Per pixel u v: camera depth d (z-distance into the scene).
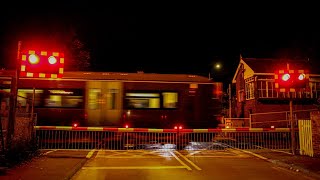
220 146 16.75
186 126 16.48
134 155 13.58
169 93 16.66
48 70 10.98
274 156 13.09
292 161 11.69
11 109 10.84
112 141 15.73
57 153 13.25
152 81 16.61
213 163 11.80
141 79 16.62
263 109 31.39
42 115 16.02
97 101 16.27
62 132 15.62
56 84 16.25
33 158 11.73
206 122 16.61
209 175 9.72
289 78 13.00
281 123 31.02
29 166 10.21
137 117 16.31
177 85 16.73
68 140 15.64
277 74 13.29
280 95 31.86
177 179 9.14
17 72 11.16
